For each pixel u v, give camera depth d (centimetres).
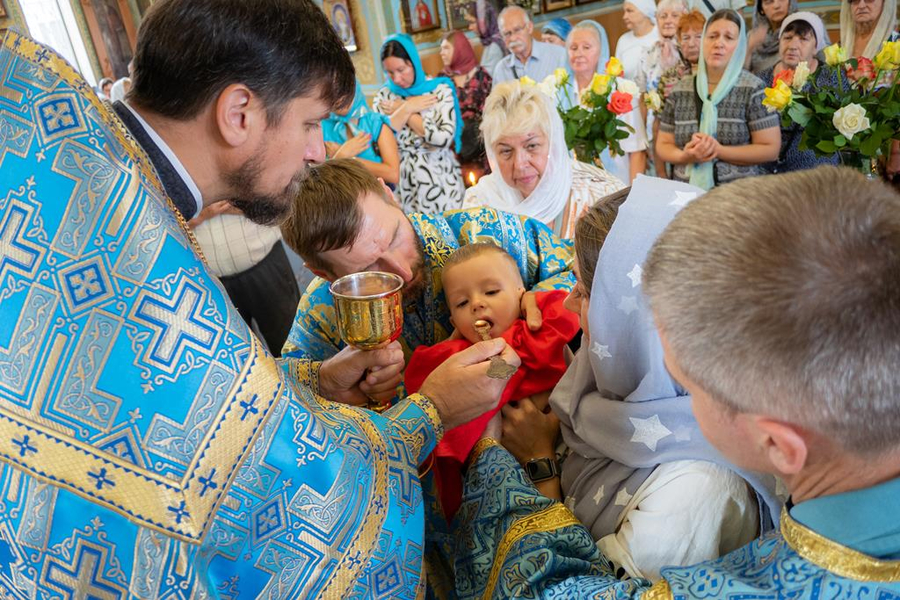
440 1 441
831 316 50
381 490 91
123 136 82
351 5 501
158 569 76
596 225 99
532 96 249
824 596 57
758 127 299
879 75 207
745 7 312
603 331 97
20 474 76
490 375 108
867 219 51
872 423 51
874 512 55
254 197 98
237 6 84
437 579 125
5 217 77
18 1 573
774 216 53
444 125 401
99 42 602
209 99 85
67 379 75
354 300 113
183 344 77
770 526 94
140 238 77
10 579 81
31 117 78
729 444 62
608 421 100
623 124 266
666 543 89
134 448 75
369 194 136
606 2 366
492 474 109
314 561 85
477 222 161
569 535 94
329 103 95
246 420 79
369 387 126
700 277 54
